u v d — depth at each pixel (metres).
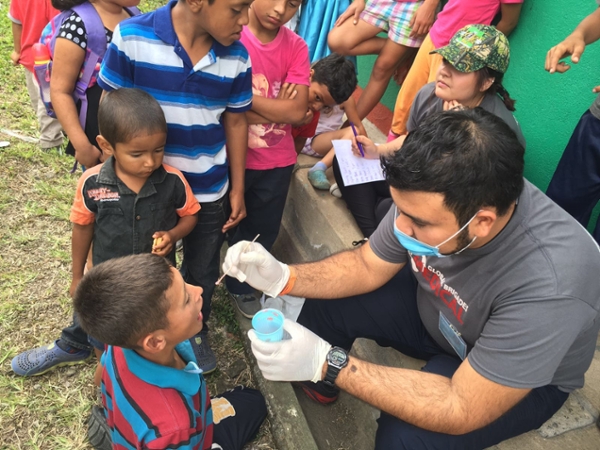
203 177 1.97
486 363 1.38
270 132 2.33
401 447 1.50
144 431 1.33
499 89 2.24
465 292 1.50
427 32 2.97
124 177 1.78
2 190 3.06
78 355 2.18
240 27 1.68
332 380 1.48
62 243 2.77
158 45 1.74
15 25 3.10
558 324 1.30
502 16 2.54
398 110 3.04
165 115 1.84
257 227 2.63
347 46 3.21
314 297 1.85
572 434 1.72
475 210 1.22
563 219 1.39
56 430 1.98
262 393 2.18
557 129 2.46
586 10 2.22
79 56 2.16
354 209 2.64
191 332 1.37
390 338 1.96
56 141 3.42
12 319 2.35
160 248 1.85
